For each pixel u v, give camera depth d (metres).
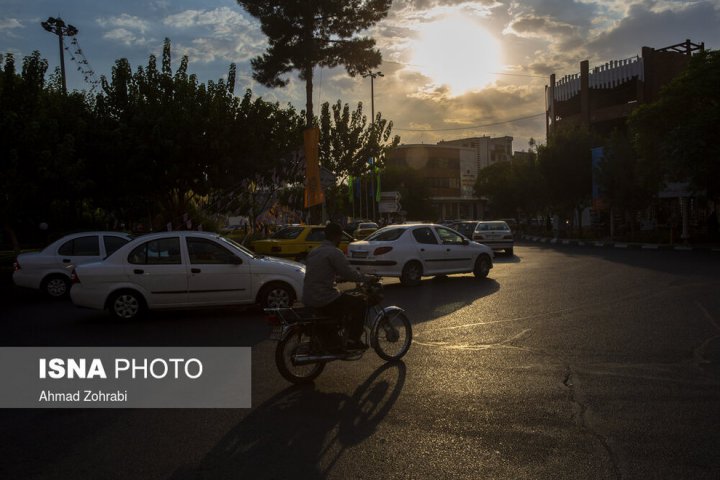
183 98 23.22
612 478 4.04
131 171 21.73
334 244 6.72
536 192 46.22
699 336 8.47
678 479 4.02
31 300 14.60
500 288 14.39
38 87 19.66
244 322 10.45
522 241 44.22
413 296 13.41
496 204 58.34
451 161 87.06
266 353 8.01
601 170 35.16
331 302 6.54
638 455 4.41
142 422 5.37
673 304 11.21
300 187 45.22
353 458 4.44
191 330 9.78
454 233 16.58
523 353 7.69
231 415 5.49
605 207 38.94
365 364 7.27
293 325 6.35
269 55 28.62
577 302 11.77
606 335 8.66
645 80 46.75
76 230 27.70
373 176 49.34
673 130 26.34
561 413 5.37
